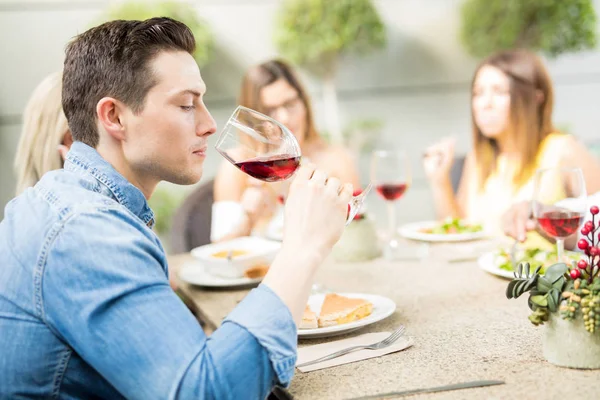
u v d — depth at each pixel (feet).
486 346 3.72
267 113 9.70
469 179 9.29
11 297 3.08
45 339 3.05
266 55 17.07
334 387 3.29
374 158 6.85
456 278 5.42
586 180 8.36
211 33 16.46
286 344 3.05
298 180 3.48
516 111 8.49
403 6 17.87
